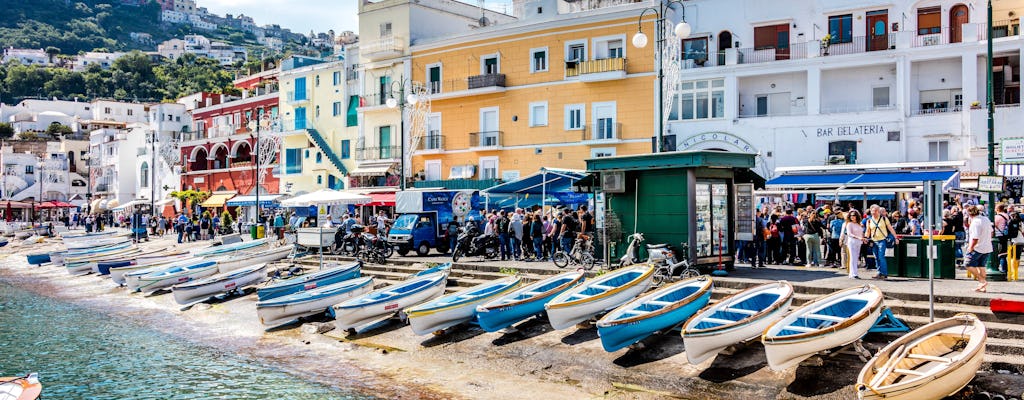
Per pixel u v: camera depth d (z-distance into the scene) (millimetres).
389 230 30297
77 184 93562
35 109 119812
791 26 36500
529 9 48344
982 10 33500
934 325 11773
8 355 17781
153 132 62000
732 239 20203
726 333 12820
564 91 41094
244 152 63438
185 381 15258
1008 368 11562
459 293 18719
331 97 53500
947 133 32281
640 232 19875
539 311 17391
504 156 43344
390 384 14445
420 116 46219
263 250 31750
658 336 15250
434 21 49062
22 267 40250
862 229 18469
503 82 43062
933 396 10195
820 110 35094
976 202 29422
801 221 23062
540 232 24906
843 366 12570
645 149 38719
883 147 33438
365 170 48469
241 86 73375
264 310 19500
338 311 18281
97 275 34031
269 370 15922
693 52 38094
